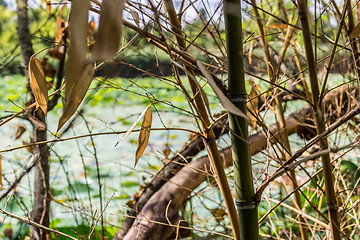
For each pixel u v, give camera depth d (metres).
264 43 1.10
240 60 0.68
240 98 0.69
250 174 0.72
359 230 1.36
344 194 1.51
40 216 1.54
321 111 0.71
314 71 0.69
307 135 1.64
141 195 1.63
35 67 0.72
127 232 1.56
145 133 0.77
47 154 1.53
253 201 0.73
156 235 1.50
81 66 0.39
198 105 0.81
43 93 0.73
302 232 1.20
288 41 1.08
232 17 0.67
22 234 1.86
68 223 1.89
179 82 0.75
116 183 2.58
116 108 5.29
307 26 0.67
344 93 1.46
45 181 1.54
